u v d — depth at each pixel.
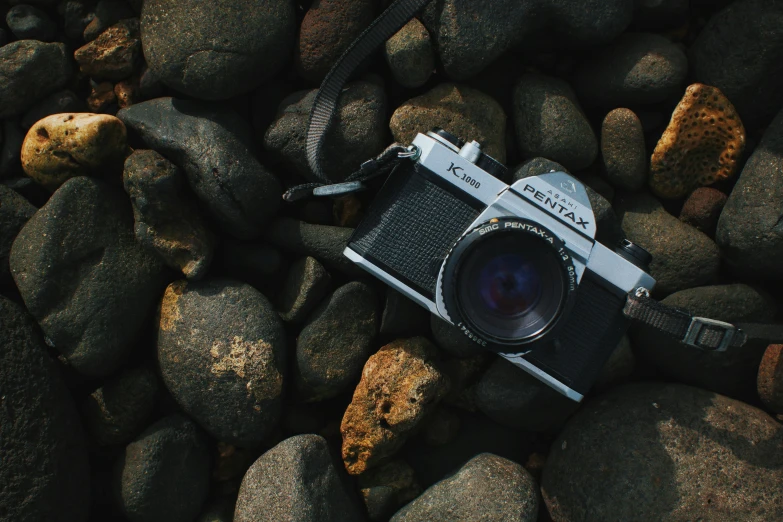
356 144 0.74
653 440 0.71
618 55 0.75
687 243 0.74
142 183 0.72
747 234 0.72
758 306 0.73
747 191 0.72
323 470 0.72
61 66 0.76
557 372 0.71
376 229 0.71
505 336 0.70
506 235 0.69
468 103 0.74
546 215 0.69
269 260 0.75
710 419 0.72
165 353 0.73
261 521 0.70
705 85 0.74
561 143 0.74
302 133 0.74
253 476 0.71
